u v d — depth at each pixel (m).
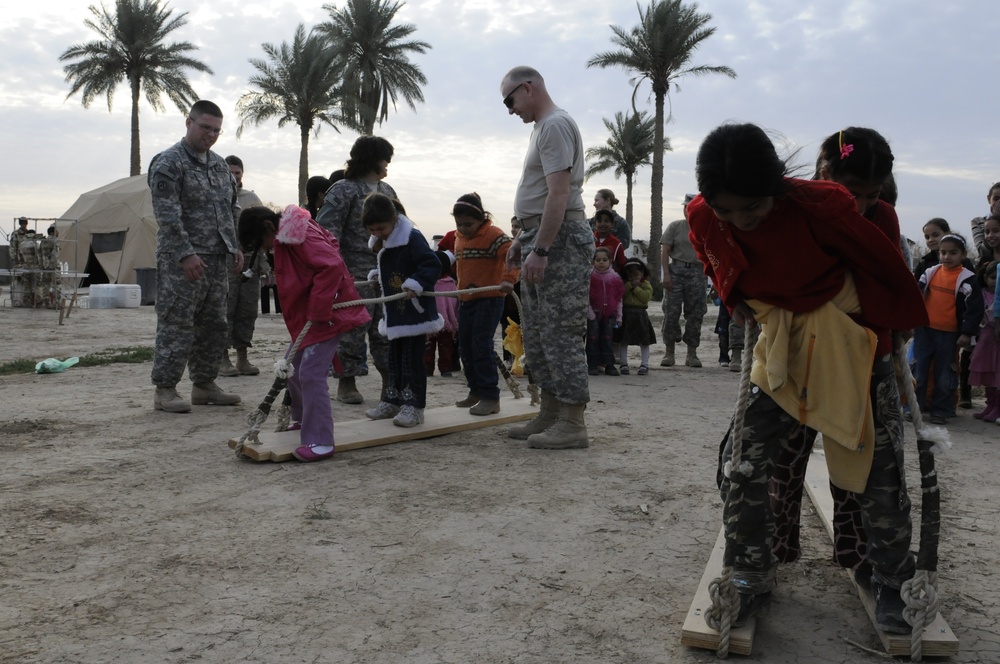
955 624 2.72
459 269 5.92
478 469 4.57
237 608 2.78
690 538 3.51
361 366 6.73
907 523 2.52
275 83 36.69
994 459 5.22
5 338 12.36
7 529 3.52
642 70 34.00
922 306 2.38
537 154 4.86
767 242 2.35
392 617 2.73
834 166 2.51
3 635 2.56
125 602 2.81
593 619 2.74
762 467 2.54
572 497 4.07
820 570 3.19
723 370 9.70
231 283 8.04
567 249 4.88
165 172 5.99
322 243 4.71
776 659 2.48
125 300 20.55
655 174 34.81
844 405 2.39
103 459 4.71
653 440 5.43
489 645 2.54
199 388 6.52
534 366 5.37
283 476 4.38
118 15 39.88
